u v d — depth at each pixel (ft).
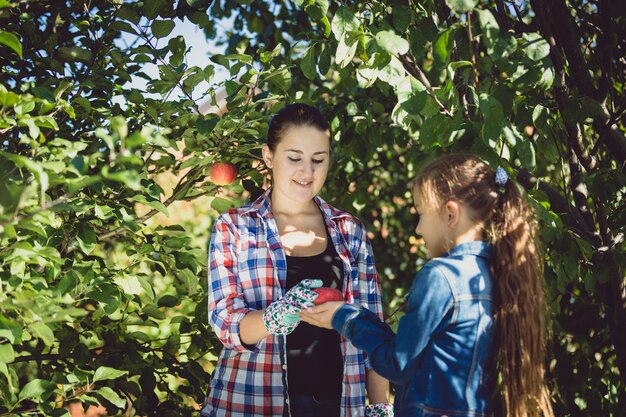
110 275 7.59
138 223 8.44
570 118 7.73
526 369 5.70
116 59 7.95
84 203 7.18
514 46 6.76
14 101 5.99
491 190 6.00
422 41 7.61
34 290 6.07
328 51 8.50
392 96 10.68
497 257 5.84
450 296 5.64
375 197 15.78
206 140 8.22
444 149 10.77
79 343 8.25
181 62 8.01
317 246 7.27
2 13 7.49
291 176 7.06
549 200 8.67
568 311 10.15
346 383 7.00
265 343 6.86
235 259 7.09
